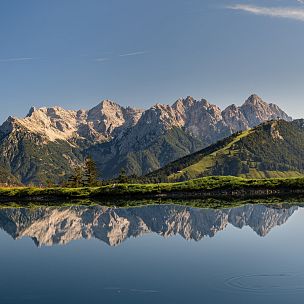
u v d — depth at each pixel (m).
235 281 33.12
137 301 29.41
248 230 59.00
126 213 85.88
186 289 31.61
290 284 31.97
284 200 105.25
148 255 44.16
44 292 32.03
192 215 78.06
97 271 38.00
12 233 62.56
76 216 82.81
